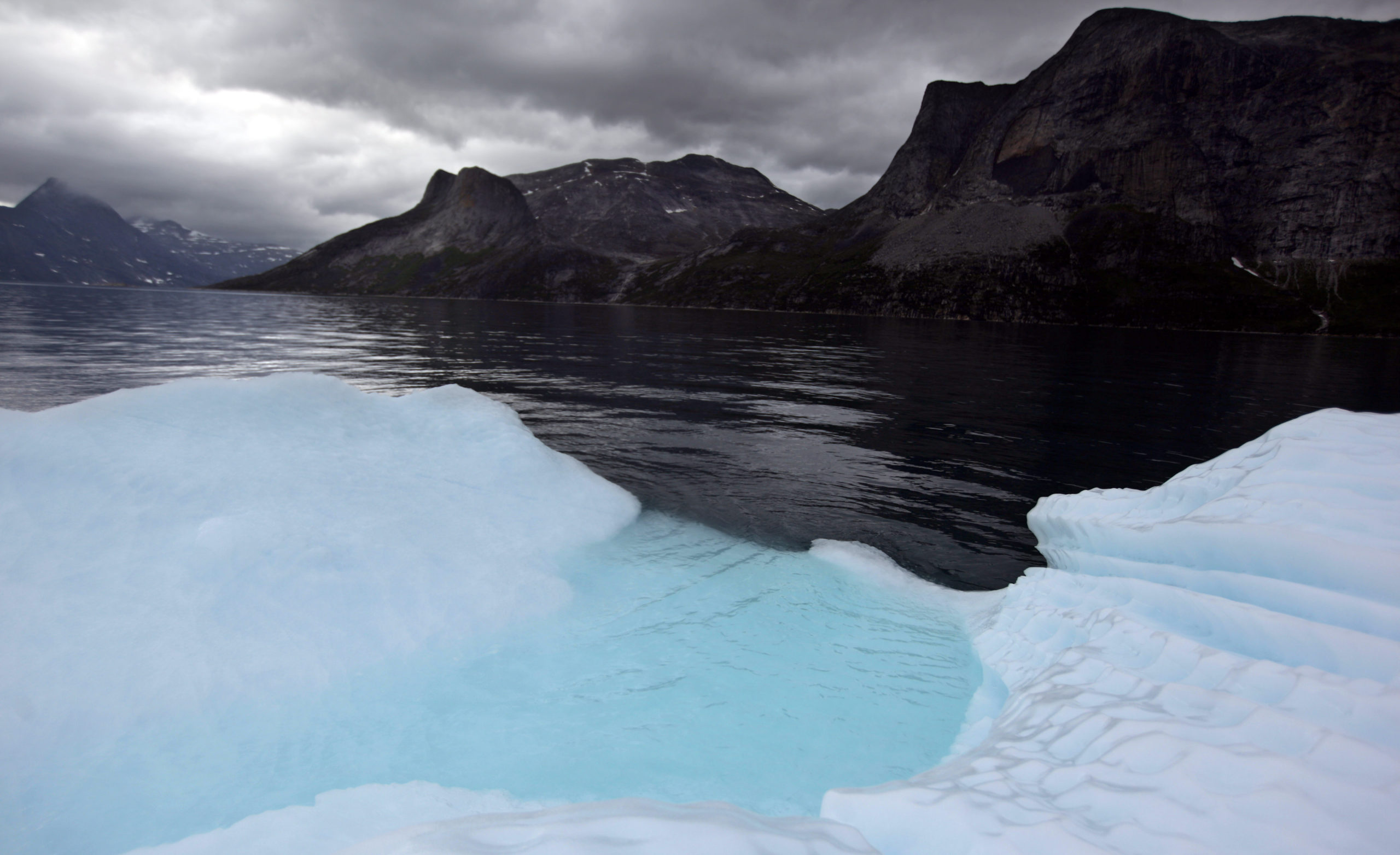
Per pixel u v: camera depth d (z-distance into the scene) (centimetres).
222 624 349
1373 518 316
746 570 570
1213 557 362
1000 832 201
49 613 322
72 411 446
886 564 595
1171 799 203
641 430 1141
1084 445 1093
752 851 166
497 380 1700
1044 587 475
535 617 444
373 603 399
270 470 473
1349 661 261
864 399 1541
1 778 263
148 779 277
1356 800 187
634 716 353
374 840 178
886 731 352
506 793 286
